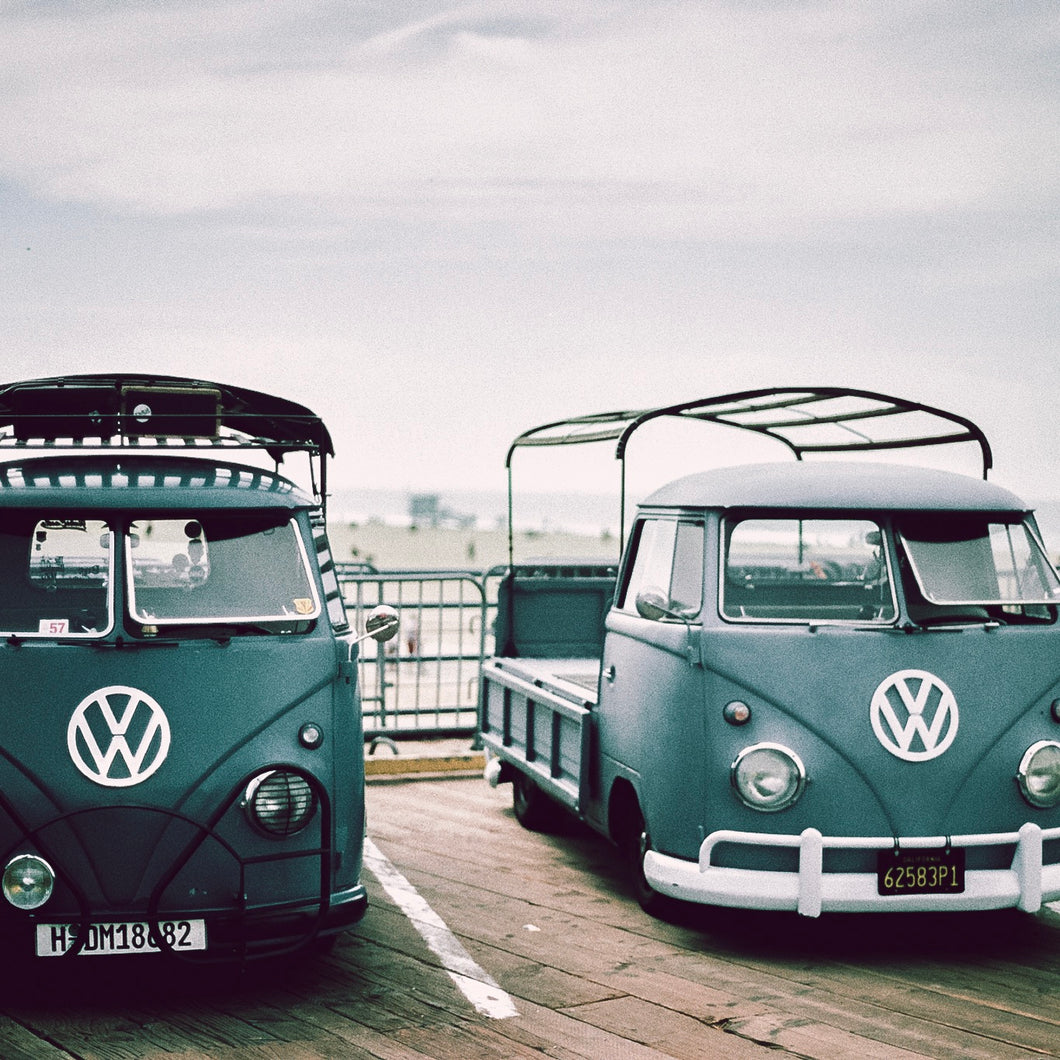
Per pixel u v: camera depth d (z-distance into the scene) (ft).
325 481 20.63
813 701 18.60
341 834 17.22
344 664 17.56
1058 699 19.22
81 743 16.05
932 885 18.25
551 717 24.77
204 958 15.97
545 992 17.49
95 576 17.12
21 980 17.93
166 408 19.25
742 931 20.40
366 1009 16.83
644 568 21.98
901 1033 16.06
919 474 20.86
